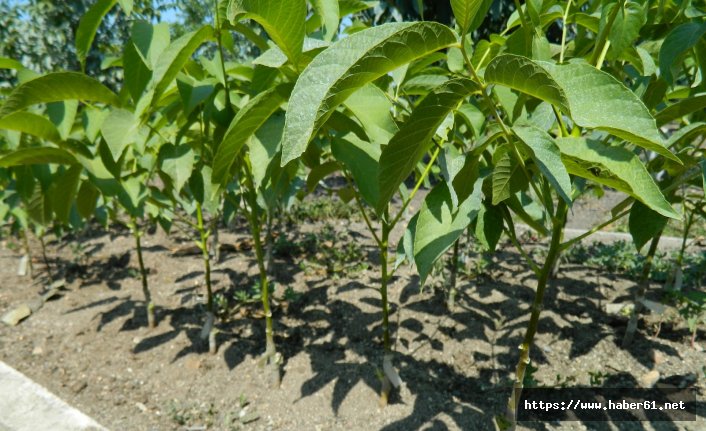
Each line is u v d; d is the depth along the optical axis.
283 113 1.17
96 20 1.29
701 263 3.03
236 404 2.02
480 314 2.60
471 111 1.46
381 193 0.88
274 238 4.02
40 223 1.98
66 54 5.85
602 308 2.66
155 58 1.28
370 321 2.57
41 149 1.44
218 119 1.44
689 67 1.77
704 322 2.44
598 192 2.28
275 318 2.67
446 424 1.83
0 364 2.25
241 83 1.84
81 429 1.84
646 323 2.49
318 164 1.53
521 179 1.12
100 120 1.73
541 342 2.35
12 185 2.88
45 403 1.98
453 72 1.54
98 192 1.87
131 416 1.96
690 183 1.30
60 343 2.50
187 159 1.53
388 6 6.14
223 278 3.24
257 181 1.08
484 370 2.16
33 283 3.31
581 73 0.70
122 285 3.22
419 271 1.07
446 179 1.12
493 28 6.43
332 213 4.75
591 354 2.25
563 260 3.33
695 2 1.54
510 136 0.90
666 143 1.11
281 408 1.98
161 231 4.34
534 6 1.15
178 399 2.06
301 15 0.95
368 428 1.83
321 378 2.13
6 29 5.61
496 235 1.29
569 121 1.44
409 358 2.25
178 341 2.48
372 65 0.66
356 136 1.29
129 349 2.43
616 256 3.23
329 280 3.12
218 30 1.23
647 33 1.53
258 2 0.89
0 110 1.19
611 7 1.15
